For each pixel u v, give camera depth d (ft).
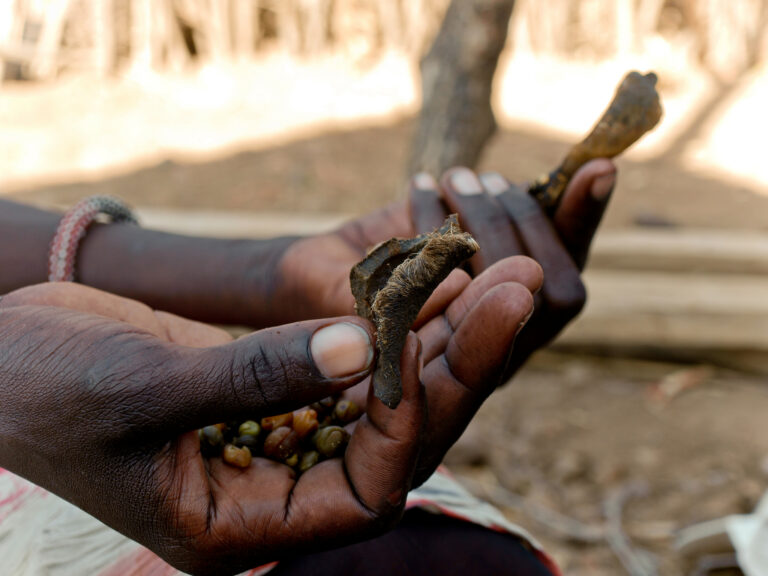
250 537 2.21
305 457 2.49
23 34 20.22
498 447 9.31
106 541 2.49
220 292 4.14
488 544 2.71
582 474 8.86
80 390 2.01
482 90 9.25
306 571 2.52
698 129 19.74
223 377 2.00
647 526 8.10
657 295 11.21
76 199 14.01
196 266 4.17
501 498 8.45
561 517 8.21
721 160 18.01
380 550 2.60
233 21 21.74
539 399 10.39
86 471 2.10
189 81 20.58
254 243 4.28
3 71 19.98
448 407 2.45
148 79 20.44
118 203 4.33
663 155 18.26
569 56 23.88
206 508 2.17
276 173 15.92
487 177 3.79
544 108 20.71
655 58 23.66
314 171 16.14
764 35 23.76
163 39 20.93
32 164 15.58
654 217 14.24
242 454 2.37
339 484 2.27
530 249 3.50
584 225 3.59
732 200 15.74
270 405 2.04
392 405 2.10
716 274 12.00
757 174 17.22
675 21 24.00
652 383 10.82
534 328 3.56
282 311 4.12
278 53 22.29
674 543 7.79
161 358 2.03
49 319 2.16
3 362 2.09
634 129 3.29
